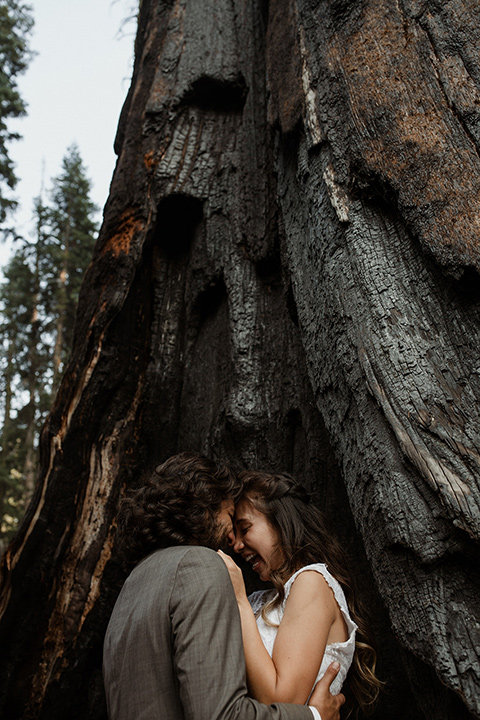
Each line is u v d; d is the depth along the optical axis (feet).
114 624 5.74
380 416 7.57
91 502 13.23
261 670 5.56
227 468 7.11
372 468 7.44
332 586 6.64
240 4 17.42
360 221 8.87
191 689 4.80
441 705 6.34
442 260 7.41
